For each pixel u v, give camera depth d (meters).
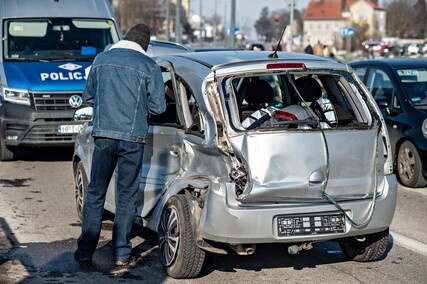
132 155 7.30
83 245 7.61
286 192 6.58
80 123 13.97
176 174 7.34
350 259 7.86
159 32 72.06
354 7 159.88
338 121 7.23
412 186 12.20
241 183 6.51
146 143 7.70
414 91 12.67
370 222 6.86
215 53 7.64
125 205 7.45
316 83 7.73
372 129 6.95
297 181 6.60
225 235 6.48
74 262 7.68
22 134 13.85
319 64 7.06
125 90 7.22
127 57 7.27
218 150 6.60
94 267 7.52
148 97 7.29
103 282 7.02
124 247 7.51
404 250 8.34
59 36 15.38
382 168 7.02
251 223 6.44
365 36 124.50
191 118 7.30
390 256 8.07
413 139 12.05
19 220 9.61
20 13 15.45
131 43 7.39
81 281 7.05
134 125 7.23
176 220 7.00
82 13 15.87
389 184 6.99
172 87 7.67
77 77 14.23
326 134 6.71
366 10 158.88
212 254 7.95
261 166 6.53
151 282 7.02
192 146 7.07
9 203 10.67
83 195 9.32
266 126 6.78
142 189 7.70
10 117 13.90
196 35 55.81
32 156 15.26
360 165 6.86
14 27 15.25
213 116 6.69
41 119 13.85
